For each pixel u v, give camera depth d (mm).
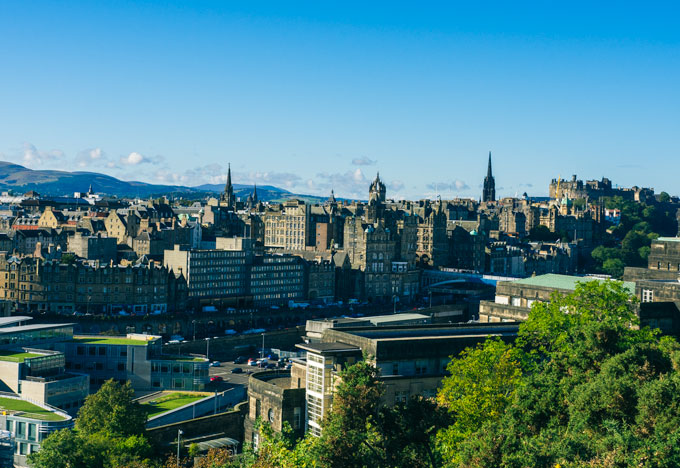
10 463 176875
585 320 137875
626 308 142500
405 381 137750
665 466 82812
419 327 157875
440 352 141500
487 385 120250
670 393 94750
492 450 90562
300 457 101062
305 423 137250
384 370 137000
